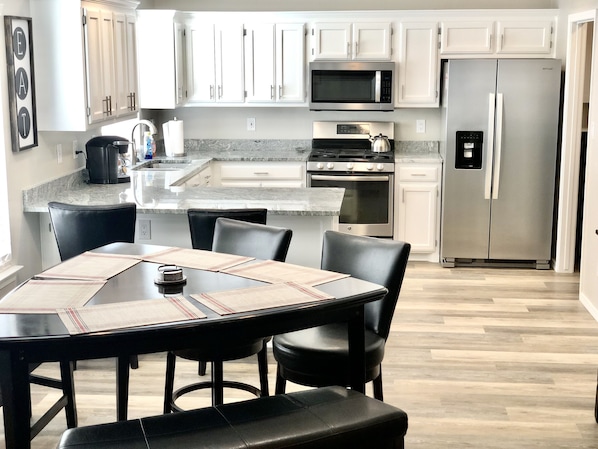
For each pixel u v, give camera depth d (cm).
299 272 280
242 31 697
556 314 535
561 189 644
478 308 548
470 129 650
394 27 685
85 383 412
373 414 233
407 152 734
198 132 760
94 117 488
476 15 674
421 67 689
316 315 243
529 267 671
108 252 314
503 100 643
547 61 637
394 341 479
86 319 221
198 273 279
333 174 683
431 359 449
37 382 339
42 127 475
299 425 225
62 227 401
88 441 217
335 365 280
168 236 465
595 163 529
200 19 698
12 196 443
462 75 645
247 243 334
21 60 447
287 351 288
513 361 446
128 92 565
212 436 218
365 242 309
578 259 691
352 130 739
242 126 757
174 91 686
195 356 303
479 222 664
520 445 343
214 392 311
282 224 458
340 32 689
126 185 534
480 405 386
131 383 411
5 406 212
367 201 684
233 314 226
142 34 679
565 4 646
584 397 396
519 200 658
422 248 689
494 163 651
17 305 237
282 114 751
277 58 700
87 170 550
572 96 635
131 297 246
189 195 483
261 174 699
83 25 467
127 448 212
